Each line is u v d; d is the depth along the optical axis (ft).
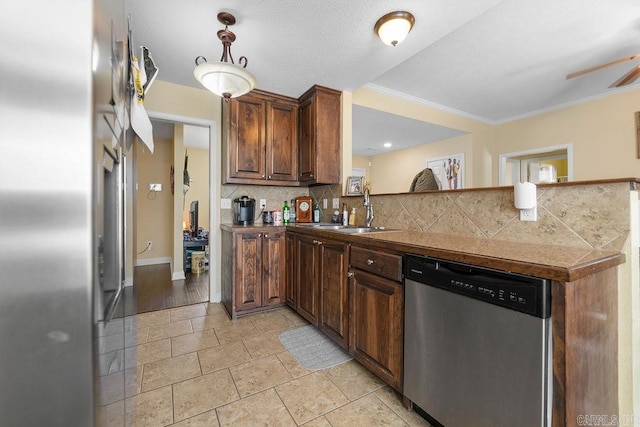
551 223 4.33
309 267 7.35
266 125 9.34
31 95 1.61
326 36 6.23
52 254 1.64
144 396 4.81
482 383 3.33
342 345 5.98
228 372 5.52
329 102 9.14
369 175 17.97
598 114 11.27
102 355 1.92
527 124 13.35
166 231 15.79
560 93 11.21
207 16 5.58
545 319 2.81
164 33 6.15
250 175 9.06
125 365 3.16
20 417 1.61
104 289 2.07
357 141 14.79
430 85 10.48
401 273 4.52
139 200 15.08
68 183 1.66
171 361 5.89
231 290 8.13
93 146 1.71
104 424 1.98
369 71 7.89
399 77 9.84
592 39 7.61
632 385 3.83
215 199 9.55
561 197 4.23
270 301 8.52
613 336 3.49
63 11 1.67
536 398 2.85
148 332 7.21
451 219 5.79
